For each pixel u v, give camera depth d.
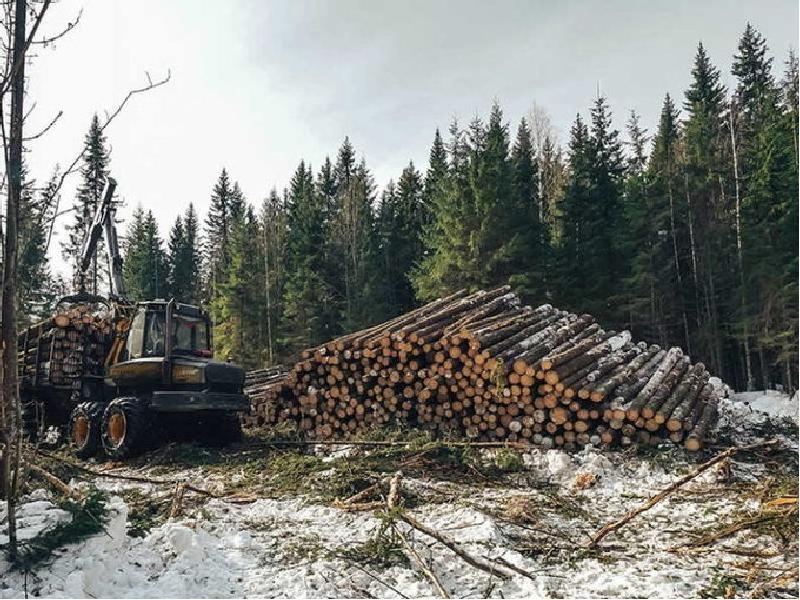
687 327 26.05
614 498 7.04
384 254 35.91
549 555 5.07
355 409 10.91
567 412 9.17
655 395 9.70
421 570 4.61
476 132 32.53
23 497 5.81
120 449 10.08
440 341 10.15
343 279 35.75
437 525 5.79
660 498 5.98
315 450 10.11
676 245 27.19
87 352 12.23
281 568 4.71
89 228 13.49
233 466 9.19
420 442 9.09
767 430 10.48
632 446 8.73
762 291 22.23
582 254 26.44
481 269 25.58
